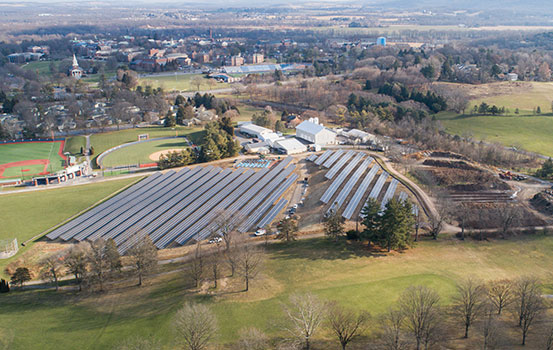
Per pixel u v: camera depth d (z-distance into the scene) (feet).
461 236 554.05
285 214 637.30
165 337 332.60
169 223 602.44
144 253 447.83
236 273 432.66
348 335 316.81
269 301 378.12
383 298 373.20
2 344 341.00
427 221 588.50
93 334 347.97
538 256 495.00
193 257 494.59
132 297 415.64
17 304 417.08
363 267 452.76
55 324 370.73
